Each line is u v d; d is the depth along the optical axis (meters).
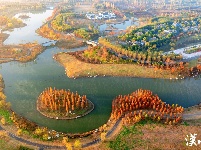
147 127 162.88
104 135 150.38
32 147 146.50
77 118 176.38
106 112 183.38
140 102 182.12
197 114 178.50
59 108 181.38
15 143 149.25
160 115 173.62
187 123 167.75
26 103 192.25
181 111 176.88
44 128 162.62
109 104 192.62
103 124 171.62
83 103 184.50
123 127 162.88
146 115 171.12
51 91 192.75
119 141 151.50
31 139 152.75
